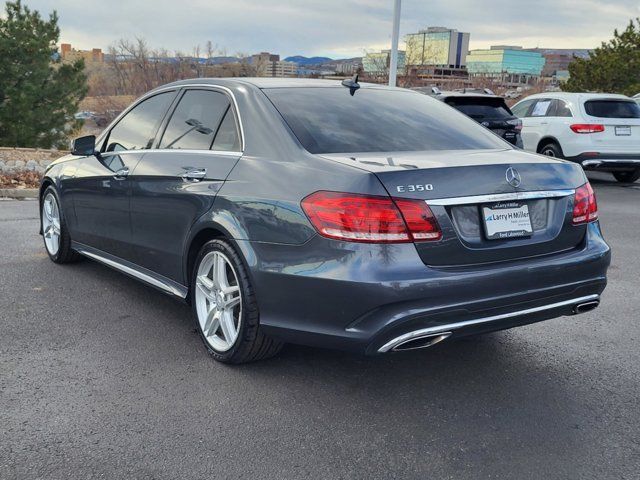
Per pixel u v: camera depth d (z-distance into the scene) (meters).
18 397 3.37
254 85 4.05
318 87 4.20
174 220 4.09
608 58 27.95
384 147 3.61
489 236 3.23
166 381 3.58
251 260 3.41
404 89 4.66
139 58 39.06
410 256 3.04
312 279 3.13
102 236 5.09
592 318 4.79
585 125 12.37
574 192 3.55
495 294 3.20
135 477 2.69
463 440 3.03
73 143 4.98
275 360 3.89
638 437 3.07
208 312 3.86
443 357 4.01
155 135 4.60
